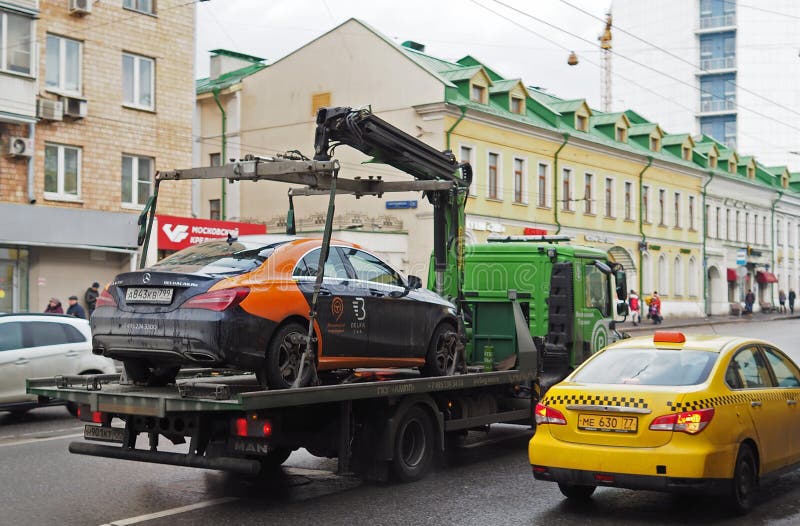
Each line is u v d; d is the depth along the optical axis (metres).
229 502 8.36
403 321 9.95
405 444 9.41
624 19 103.12
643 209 52.88
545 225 44.09
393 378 10.21
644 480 7.36
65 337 14.66
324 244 8.55
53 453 11.09
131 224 28.73
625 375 8.05
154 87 30.05
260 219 43.31
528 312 13.40
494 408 11.20
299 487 9.12
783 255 72.12
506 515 7.84
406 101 38.97
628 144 52.59
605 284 14.49
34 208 26.16
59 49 27.42
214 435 8.00
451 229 11.74
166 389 8.50
